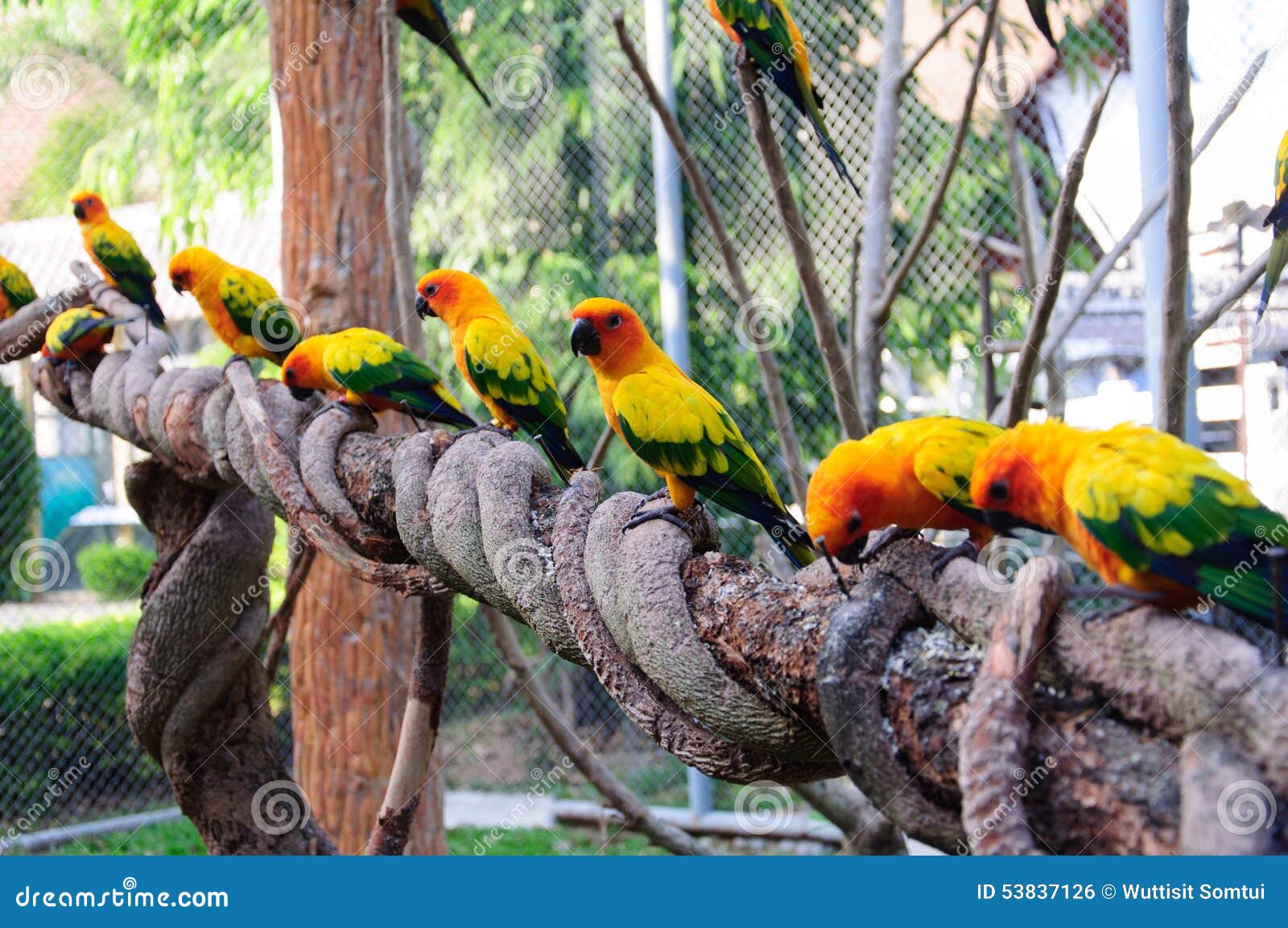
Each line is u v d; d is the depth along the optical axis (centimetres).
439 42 484
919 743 155
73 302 464
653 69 595
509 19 676
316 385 335
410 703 331
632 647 205
